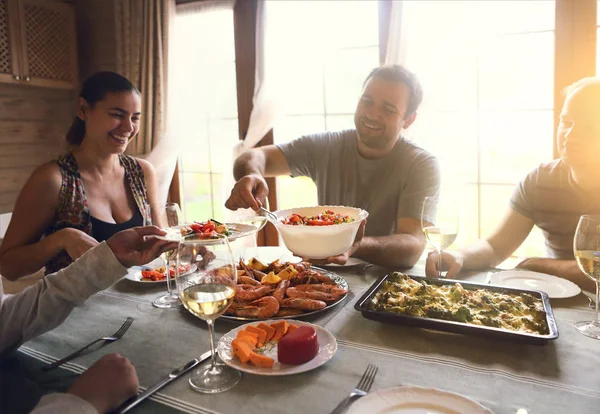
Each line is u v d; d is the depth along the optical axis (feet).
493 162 7.82
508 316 3.17
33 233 5.46
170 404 2.40
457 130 7.84
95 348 3.10
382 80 6.10
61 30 11.05
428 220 4.76
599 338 3.04
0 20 9.84
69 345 3.17
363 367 2.75
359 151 6.79
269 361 2.66
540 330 2.94
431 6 7.61
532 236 8.09
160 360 2.91
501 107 7.61
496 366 2.72
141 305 3.90
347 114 9.04
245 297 3.53
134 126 6.15
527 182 5.65
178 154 10.83
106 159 6.14
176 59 10.28
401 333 3.22
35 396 2.53
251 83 9.69
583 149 4.94
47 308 3.06
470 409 2.16
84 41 11.59
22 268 5.11
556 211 5.47
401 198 6.10
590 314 3.49
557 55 7.02
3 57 10.00
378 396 2.27
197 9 9.96
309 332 2.80
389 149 6.51
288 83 9.27
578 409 2.27
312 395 2.46
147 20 10.05
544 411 2.26
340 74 8.93
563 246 5.53
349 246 3.98
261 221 5.34
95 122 5.84
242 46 9.62
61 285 3.08
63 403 2.12
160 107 10.21
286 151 6.95
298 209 4.60
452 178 8.01
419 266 4.79
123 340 3.21
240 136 10.01
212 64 10.07
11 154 10.82
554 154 7.30
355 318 3.50
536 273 4.33
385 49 8.26
